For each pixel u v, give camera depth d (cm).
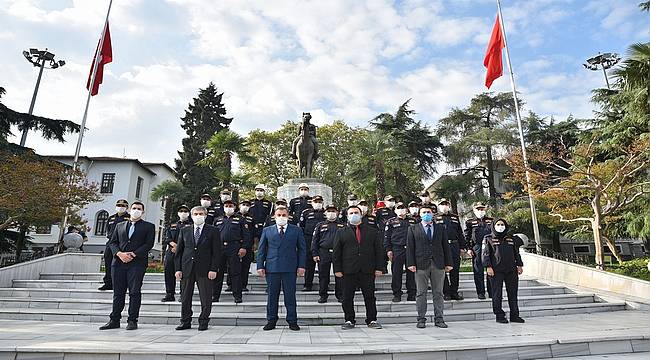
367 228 702
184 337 581
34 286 992
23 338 557
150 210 3953
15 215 1429
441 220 872
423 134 2920
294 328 652
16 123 2011
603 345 561
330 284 927
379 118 2989
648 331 625
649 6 1255
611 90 2022
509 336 584
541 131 2573
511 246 756
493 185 2711
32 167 1384
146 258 686
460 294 918
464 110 2964
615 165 1474
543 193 1451
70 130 2131
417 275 686
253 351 471
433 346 502
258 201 1021
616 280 1056
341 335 600
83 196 1543
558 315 852
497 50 1739
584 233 1973
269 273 675
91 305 812
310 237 902
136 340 552
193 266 666
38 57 2631
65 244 1302
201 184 3334
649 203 1631
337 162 3394
